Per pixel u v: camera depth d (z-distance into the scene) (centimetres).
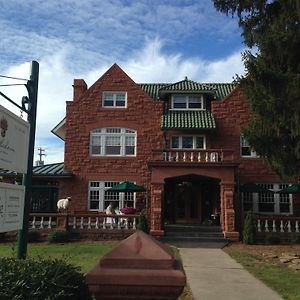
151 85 3209
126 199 2755
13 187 618
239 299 880
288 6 1485
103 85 2869
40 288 485
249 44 1684
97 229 2316
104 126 2825
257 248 2002
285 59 1544
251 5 1616
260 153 1675
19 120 644
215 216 2611
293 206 2698
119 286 290
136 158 2778
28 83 732
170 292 289
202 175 2333
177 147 2766
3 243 2119
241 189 2570
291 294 931
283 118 1495
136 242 319
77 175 2777
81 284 538
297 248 1997
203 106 2848
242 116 2780
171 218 2733
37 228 2286
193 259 1571
